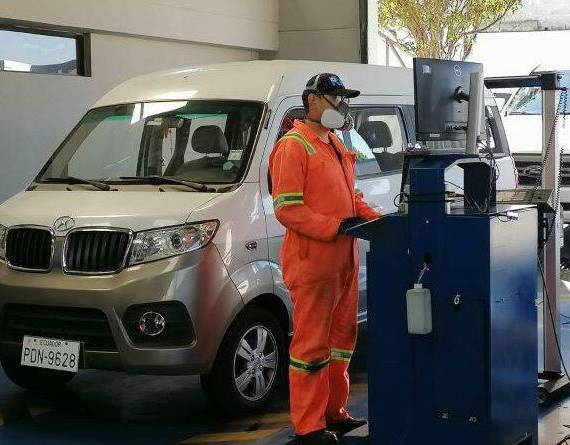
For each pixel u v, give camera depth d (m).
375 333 5.13
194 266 6.07
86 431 6.31
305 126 5.43
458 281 4.86
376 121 7.72
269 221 6.54
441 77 5.69
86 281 6.16
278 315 6.72
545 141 6.53
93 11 10.84
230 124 6.83
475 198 5.30
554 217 6.21
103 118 7.41
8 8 9.91
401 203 5.21
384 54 21.17
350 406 6.69
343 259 5.41
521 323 5.23
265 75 7.11
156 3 11.68
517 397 5.20
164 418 6.55
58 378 7.32
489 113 9.05
